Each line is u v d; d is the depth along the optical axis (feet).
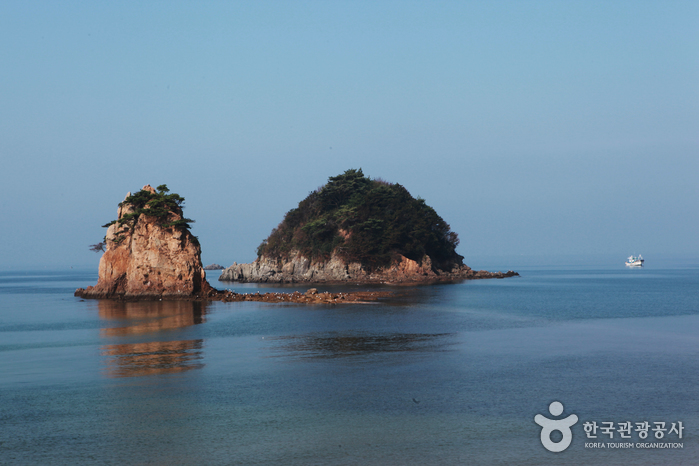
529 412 102.06
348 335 198.90
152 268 341.21
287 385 122.31
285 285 586.45
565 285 556.10
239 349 170.40
